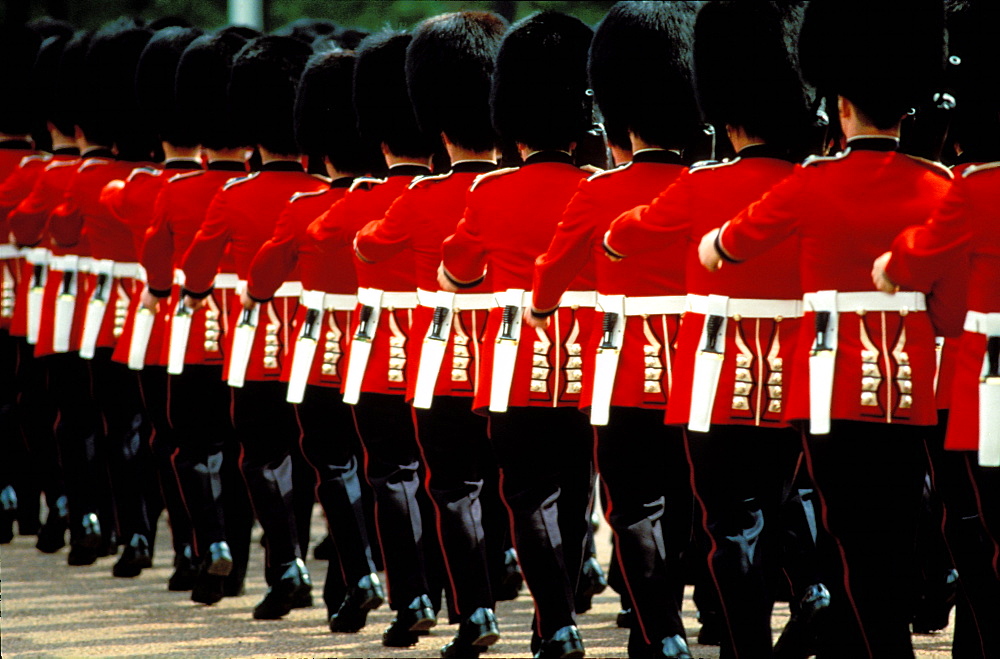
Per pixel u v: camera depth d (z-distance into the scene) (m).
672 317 18.73
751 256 16.45
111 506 30.92
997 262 15.83
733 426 17.56
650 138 19.23
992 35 17.69
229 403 26.41
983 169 15.95
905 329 15.86
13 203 32.88
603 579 25.66
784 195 16.17
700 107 18.62
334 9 66.00
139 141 29.48
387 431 22.53
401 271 22.39
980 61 17.81
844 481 16.09
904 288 15.85
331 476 23.69
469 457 21.44
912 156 16.28
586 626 24.39
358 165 24.03
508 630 24.03
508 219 19.88
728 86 18.16
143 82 28.36
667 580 19.03
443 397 21.11
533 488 20.12
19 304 32.81
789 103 18.06
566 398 20.02
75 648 22.97
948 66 19.38
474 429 21.31
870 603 16.14
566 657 19.66
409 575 22.61
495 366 19.92
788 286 17.53
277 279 23.62
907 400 15.78
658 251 18.64
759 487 17.84
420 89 21.47
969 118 18.34
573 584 20.61
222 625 24.61
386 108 22.62
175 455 26.52
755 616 17.48
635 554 18.97
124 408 29.19
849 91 16.31
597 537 33.91
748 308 17.56
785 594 24.78
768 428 17.61
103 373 29.09
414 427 22.47
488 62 21.39
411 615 22.53
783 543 21.08
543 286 18.95
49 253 31.83
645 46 19.20
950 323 16.12
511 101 20.14
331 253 23.25
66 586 28.23
